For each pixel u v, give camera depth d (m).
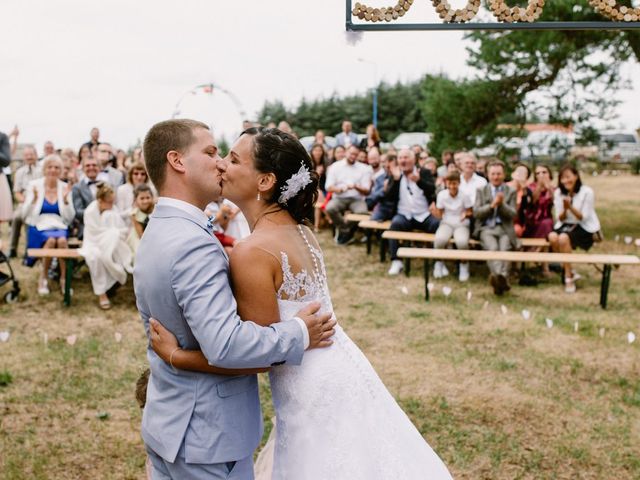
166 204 2.04
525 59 12.28
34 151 9.87
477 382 4.76
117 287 7.18
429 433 3.97
